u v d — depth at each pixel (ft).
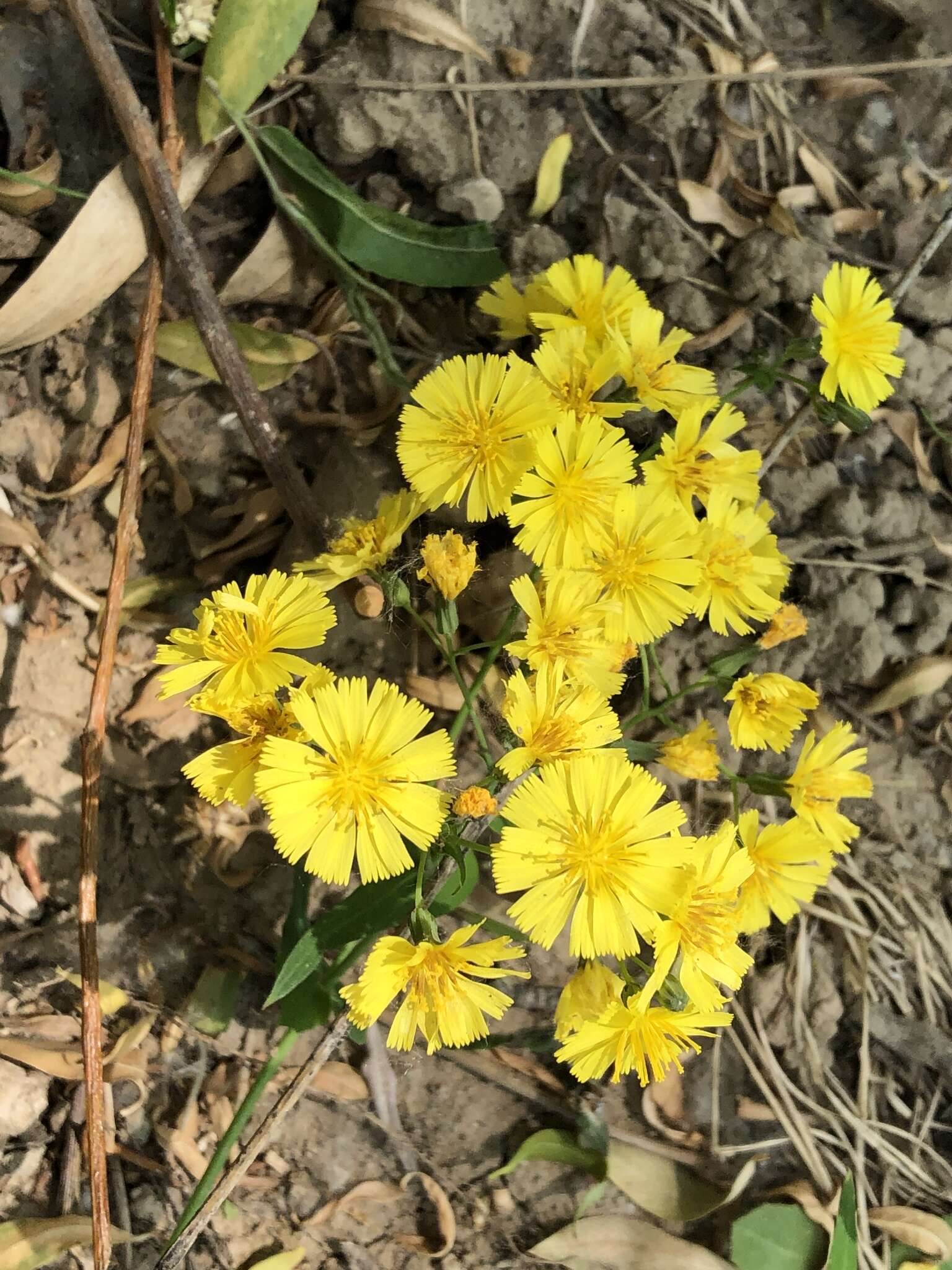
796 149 0.61
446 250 0.56
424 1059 0.59
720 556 0.47
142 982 0.58
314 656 0.57
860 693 0.63
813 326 0.60
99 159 0.56
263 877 0.58
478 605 0.57
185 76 0.55
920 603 0.62
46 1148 0.56
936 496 0.63
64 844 0.57
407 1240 0.59
